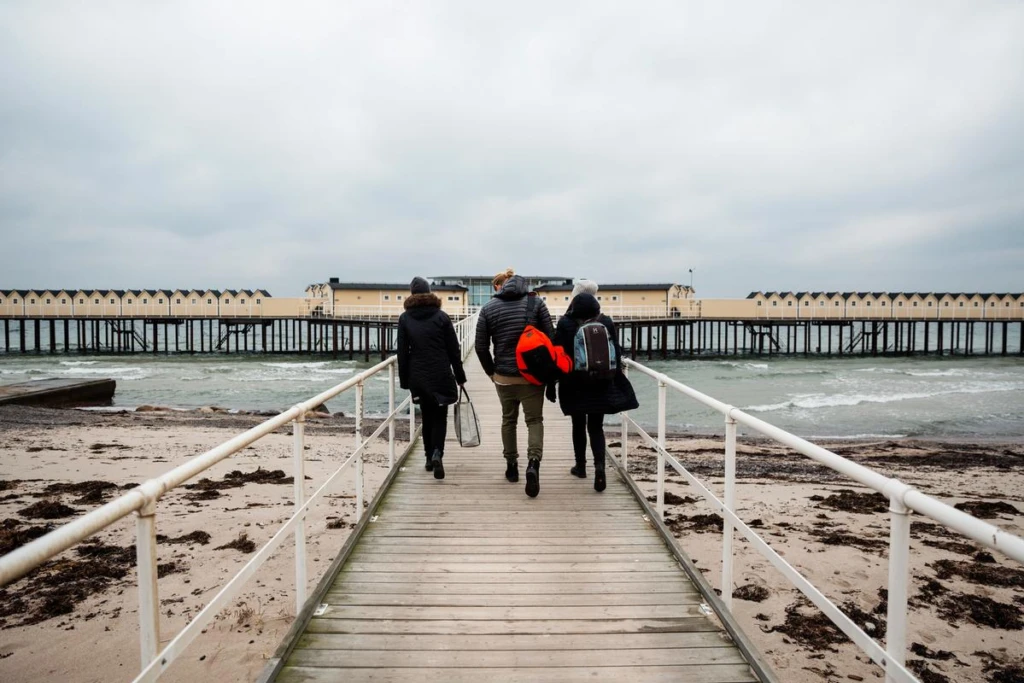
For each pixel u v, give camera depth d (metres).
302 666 2.91
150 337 101.38
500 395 5.62
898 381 32.81
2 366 42.34
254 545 6.46
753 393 27.44
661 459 4.82
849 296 53.34
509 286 5.51
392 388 6.38
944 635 4.74
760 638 4.70
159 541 6.59
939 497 9.38
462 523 4.80
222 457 2.52
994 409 22.44
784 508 8.40
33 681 4.06
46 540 1.47
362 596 3.62
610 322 5.33
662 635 3.20
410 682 2.78
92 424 15.51
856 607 5.21
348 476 9.89
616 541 4.46
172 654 2.10
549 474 6.13
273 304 53.62
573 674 2.85
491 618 3.37
